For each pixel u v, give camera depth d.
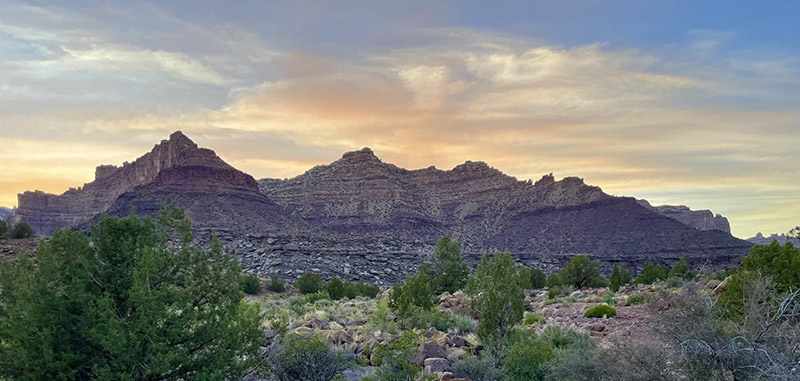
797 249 22.22
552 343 20.31
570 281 61.00
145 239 14.33
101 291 13.89
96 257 14.23
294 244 151.62
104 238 14.18
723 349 11.06
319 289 74.94
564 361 14.88
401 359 16.67
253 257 130.50
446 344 21.56
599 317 27.84
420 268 62.09
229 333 13.98
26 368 12.41
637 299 30.56
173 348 13.05
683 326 11.55
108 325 12.48
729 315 13.93
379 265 145.62
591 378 13.07
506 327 22.72
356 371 19.22
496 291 23.23
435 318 29.19
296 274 118.75
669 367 11.54
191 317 13.45
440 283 59.47
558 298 41.62
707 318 11.64
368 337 23.80
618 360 12.29
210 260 15.40
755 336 11.61
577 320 27.69
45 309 12.84
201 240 140.88
